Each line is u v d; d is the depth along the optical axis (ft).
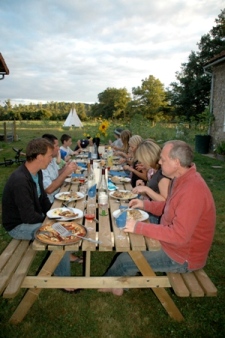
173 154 5.54
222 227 12.30
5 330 6.23
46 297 7.43
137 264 5.86
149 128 53.31
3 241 10.57
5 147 40.98
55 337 6.12
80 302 7.28
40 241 5.51
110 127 53.47
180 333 6.27
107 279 5.95
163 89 165.27
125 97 180.34
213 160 30.81
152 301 7.39
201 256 5.83
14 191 6.81
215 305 7.24
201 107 81.46
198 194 5.31
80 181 10.98
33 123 101.96
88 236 5.89
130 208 7.54
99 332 6.30
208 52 77.66
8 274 5.66
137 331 6.35
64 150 18.80
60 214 6.90
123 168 13.91
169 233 5.43
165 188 7.89
